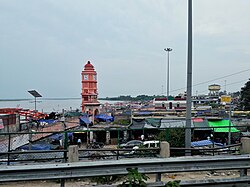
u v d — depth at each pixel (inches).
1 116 1432.1
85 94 2112.5
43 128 1555.1
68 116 2288.4
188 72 448.8
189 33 452.4
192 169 220.1
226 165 229.1
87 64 2156.7
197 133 1125.7
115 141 1314.0
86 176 201.0
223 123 1371.8
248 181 227.1
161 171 213.8
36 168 192.9
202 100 4047.7
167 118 1536.7
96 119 2057.1
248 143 331.3
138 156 356.8
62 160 334.6
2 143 795.4
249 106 2628.0
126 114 2255.2
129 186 199.2
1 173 188.9
